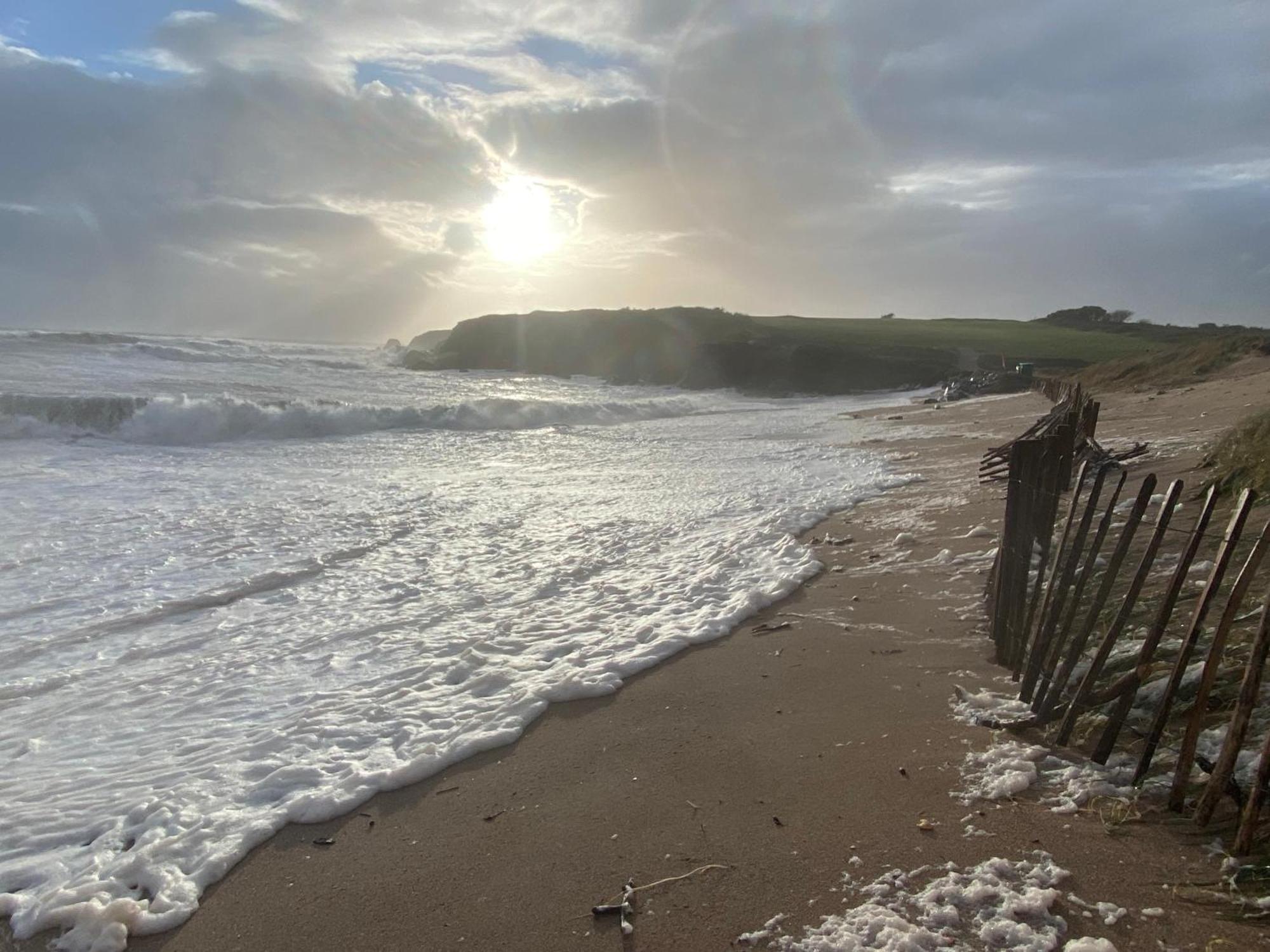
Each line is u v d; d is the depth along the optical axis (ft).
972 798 12.33
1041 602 17.98
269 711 17.21
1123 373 99.25
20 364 97.60
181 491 41.29
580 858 11.68
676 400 122.52
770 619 21.70
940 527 30.01
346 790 13.58
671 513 36.73
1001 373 126.93
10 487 40.37
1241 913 9.40
